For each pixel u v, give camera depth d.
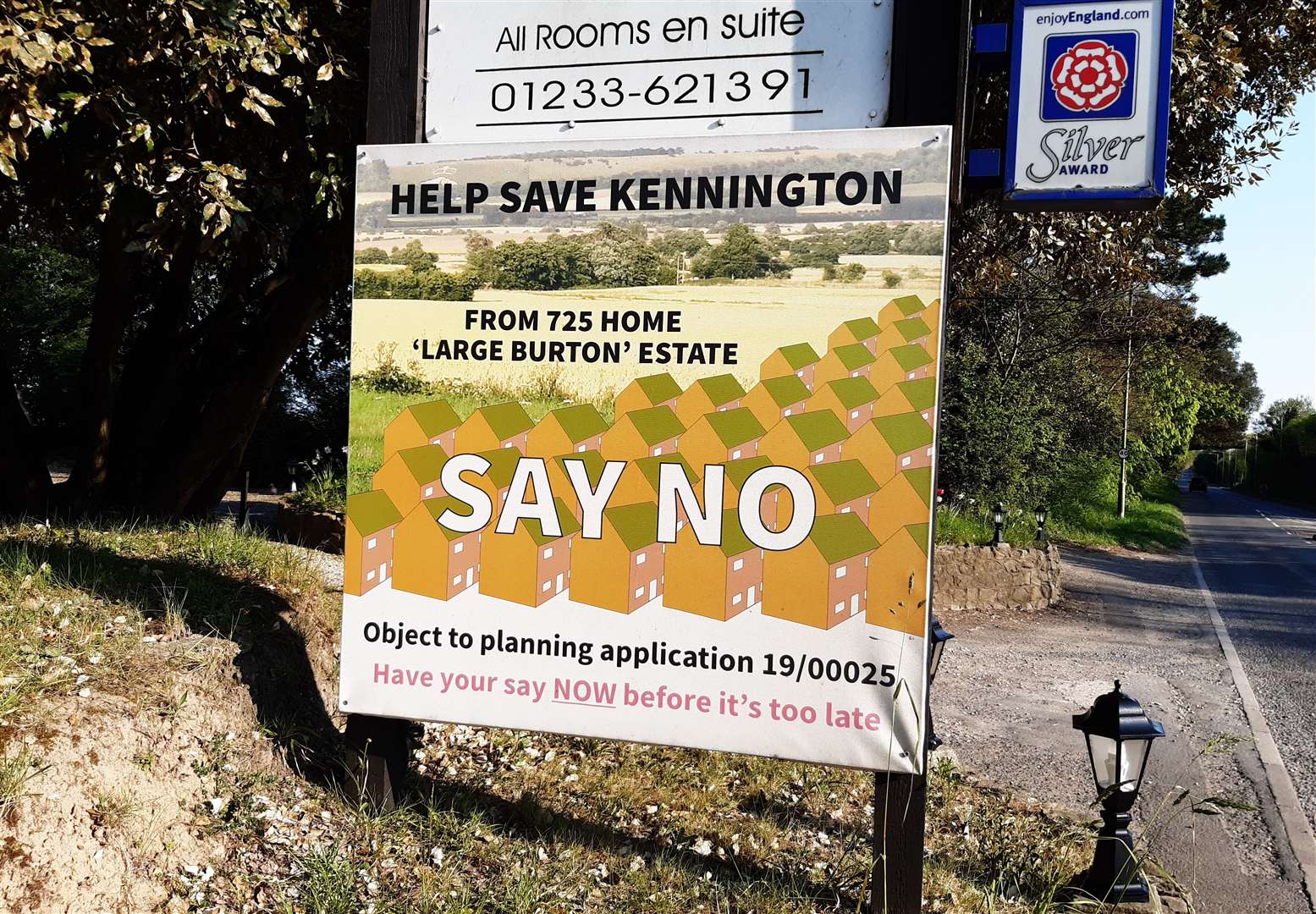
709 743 3.85
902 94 3.83
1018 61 4.02
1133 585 17.25
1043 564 13.85
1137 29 3.91
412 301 4.11
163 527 7.23
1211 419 76.88
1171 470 74.75
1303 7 8.31
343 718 4.87
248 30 5.59
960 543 14.02
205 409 9.78
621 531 3.93
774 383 3.82
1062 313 22.42
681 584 3.88
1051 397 23.55
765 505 3.81
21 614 4.17
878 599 3.71
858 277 3.76
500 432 4.04
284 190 6.90
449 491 4.07
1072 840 4.95
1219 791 6.29
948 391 19.72
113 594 4.67
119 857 3.12
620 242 3.95
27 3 4.79
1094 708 4.47
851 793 5.15
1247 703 8.69
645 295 3.93
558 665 3.98
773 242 3.83
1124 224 8.93
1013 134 4.04
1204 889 4.80
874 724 3.71
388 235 4.13
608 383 3.96
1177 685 9.33
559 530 3.99
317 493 11.55
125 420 10.15
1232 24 8.27
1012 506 19.33
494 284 4.05
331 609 5.74
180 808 3.54
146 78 5.77
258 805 3.73
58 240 10.51
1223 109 8.45
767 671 3.80
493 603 4.04
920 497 3.70
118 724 3.50
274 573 5.80
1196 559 23.50
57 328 29.14
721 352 3.87
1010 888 4.35
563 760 5.00
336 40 6.31
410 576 4.11
